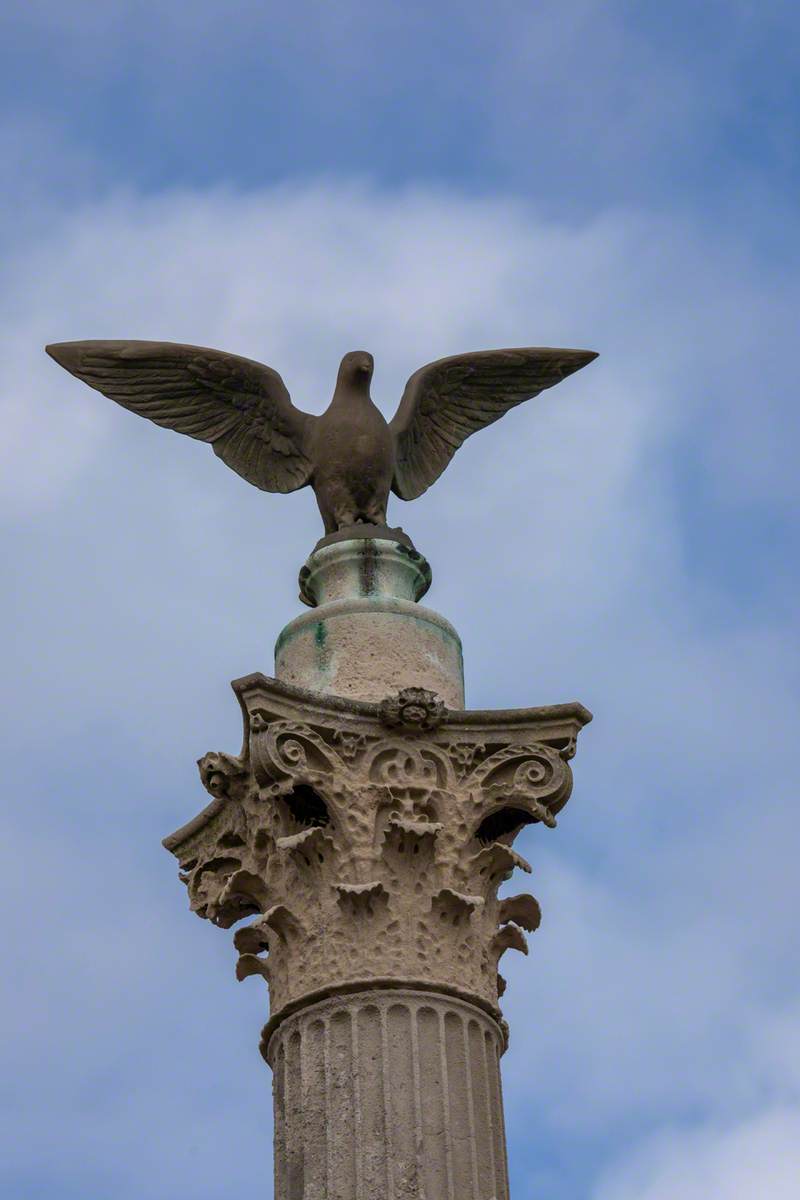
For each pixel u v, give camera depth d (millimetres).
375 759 53781
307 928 52781
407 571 58156
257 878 54469
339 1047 51188
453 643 57156
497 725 54625
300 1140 50594
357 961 51969
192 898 56000
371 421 59938
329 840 53031
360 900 52250
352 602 56688
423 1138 50031
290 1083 51500
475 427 63750
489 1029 52531
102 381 61031
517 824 54688
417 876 53094
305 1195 49844
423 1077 50812
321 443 59875
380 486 59438
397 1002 51562
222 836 55719
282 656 56812
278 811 53812
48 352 61125
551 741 54719
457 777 54156
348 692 55312
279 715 53438
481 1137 50719
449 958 52469
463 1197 49719
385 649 55969
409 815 53344
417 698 53969
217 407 61000
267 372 61000
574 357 64625
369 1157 49750
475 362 63750
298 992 52219
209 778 55312
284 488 60312
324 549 58281
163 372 61219
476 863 53625
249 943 54281
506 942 53938
